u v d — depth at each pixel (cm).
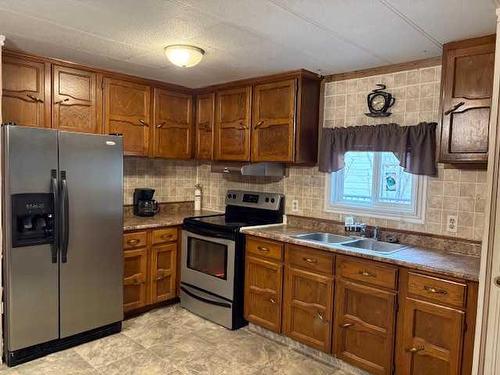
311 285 277
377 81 301
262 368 263
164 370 256
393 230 291
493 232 176
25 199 252
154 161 414
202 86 389
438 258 238
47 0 191
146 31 233
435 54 261
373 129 297
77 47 268
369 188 314
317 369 264
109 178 295
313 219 339
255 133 347
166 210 425
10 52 275
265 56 278
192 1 188
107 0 189
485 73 220
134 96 353
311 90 326
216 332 319
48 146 260
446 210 267
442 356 214
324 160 326
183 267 366
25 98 285
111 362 264
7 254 249
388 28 216
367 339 248
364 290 246
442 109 237
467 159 227
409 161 278
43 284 264
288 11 197
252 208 379
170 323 333
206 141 394
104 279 297
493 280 176
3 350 257
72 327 281
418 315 224
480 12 190
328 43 245
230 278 323
